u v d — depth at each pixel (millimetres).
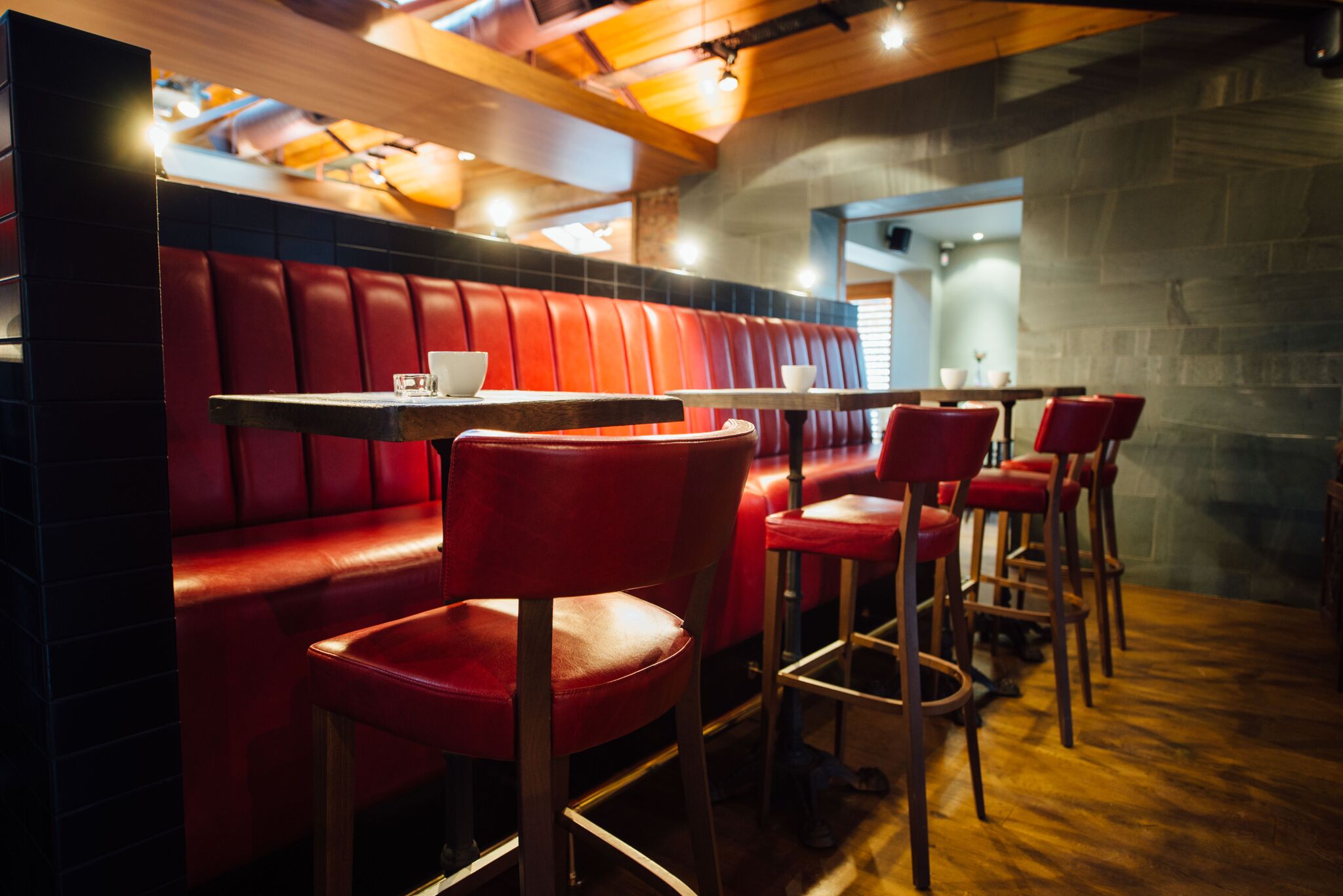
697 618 1159
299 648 1415
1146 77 4332
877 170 5543
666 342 3258
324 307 2104
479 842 1706
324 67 4582
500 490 814
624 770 2027
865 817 1894
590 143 5875
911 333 9953
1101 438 2568
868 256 8523
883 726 2416
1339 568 2820
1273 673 2898
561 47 5887
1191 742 2309
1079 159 4586
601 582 873
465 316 2469
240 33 4180
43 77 1025
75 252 1061
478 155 6227
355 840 1526
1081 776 2100
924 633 3219
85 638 1080
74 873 1077
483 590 844
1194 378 4219
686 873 1657
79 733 1078
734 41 5203
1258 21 3986
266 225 2184
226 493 1833
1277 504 3998
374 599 1526
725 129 6426
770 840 1789
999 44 4852
